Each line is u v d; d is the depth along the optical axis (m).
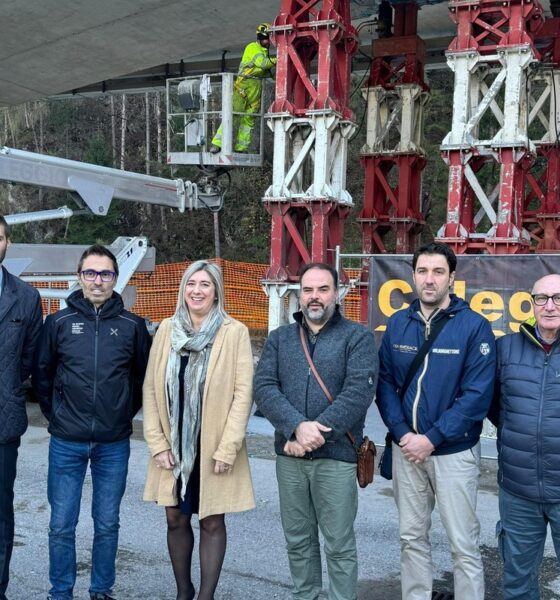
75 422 3.63
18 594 4.01
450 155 7.33
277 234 8.15
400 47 10.43
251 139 9.84
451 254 3.45
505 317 6.44
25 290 3.72
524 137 7.10
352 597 3.41
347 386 3.32
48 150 34.00
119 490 3.76
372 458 3.43
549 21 10.67
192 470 3.55
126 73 15.35
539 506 3.26
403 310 3.62
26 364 3.77
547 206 11.25
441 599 3.98
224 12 12.07
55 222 30.12
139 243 8.52
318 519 3.45
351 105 27.30
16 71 15.37
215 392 3.52
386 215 10.91
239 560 4.52
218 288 3.62
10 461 3.69
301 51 8.31
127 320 3.72
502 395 3.35
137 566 4.45
